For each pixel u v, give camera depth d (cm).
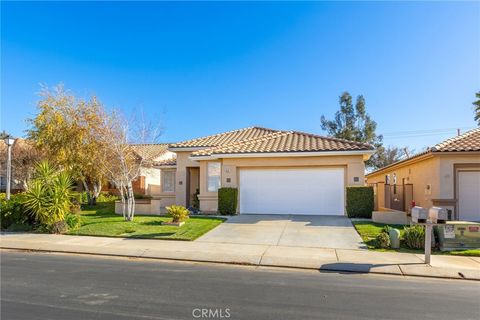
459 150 1562
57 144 2081
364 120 3619
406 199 2166
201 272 831
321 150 1708
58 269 845
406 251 1070
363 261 940
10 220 1458
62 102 2112
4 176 2850
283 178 1794
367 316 549
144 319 522
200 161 1983
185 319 525
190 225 1440
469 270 862
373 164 4000
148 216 1714
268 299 627
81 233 1338
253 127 2612
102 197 2662
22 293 646
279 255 1001
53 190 1443
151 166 2278
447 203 1589
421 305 608
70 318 523
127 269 853
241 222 1538
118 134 1644
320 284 737
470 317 551
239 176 1842
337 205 1733
